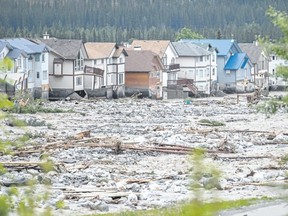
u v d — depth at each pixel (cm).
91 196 6259
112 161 9081
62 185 6925
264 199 5491
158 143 10794
